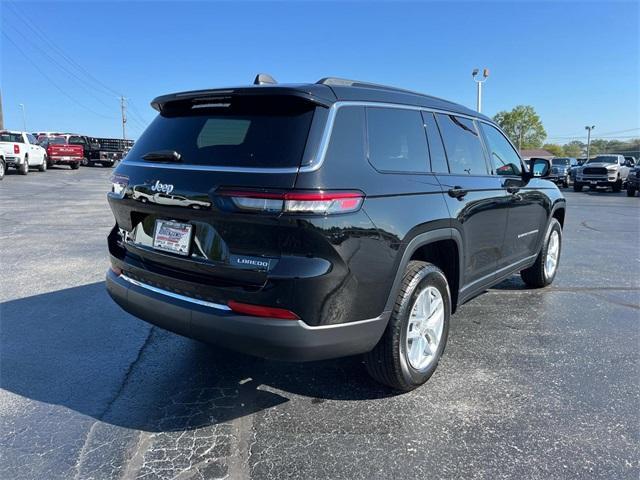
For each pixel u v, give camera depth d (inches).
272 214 101.3
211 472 102.2
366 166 116.2
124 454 107.9
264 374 146.3
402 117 135.8
